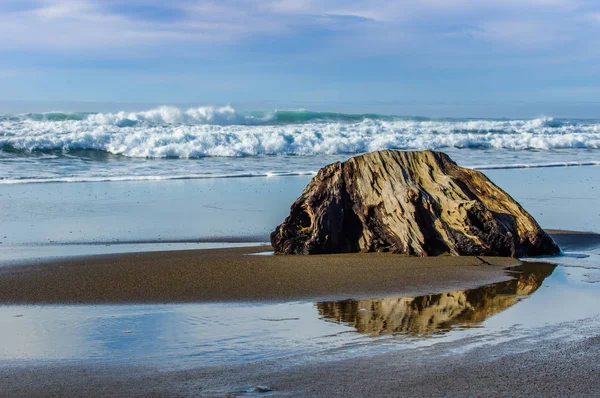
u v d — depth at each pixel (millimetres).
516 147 31734
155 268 8961
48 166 22703
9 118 32812
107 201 16219
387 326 6129
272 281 8211
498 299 7293
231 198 16766
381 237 10234
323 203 10328
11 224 13273
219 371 4824
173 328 6180
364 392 4316
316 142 28500
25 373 4824
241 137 27891
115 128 29812
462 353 5148
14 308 6992
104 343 5691
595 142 32406
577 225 12945
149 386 4496
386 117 46188
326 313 6715
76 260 9656
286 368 4855
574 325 6074
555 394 4270
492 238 9734
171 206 15570
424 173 10492
